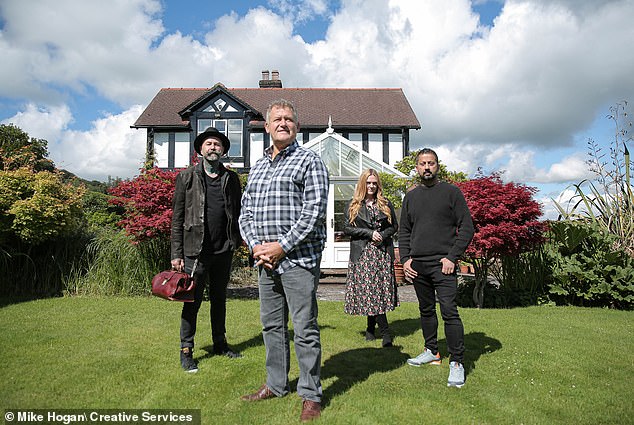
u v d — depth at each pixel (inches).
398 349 153.3
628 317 214.5
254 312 215.8
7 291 260.7
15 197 247.0
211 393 110.1
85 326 176.7
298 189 104.1
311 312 101.0
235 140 727.1
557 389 114.9
